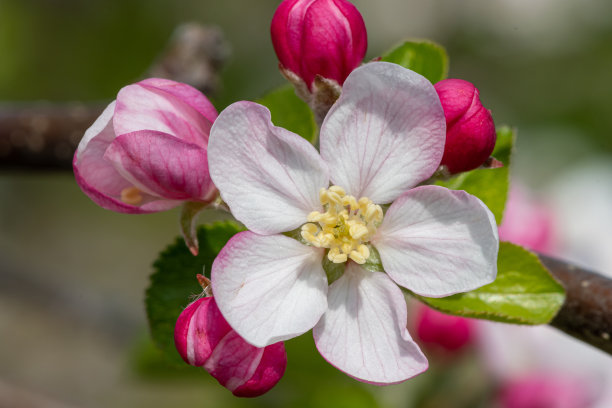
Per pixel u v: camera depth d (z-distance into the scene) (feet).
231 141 0.90
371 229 0.93
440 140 0.91
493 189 1.00
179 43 1.25
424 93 0.90
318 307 0.92
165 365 1.22
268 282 0.91
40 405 1.40
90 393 1.88
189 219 0.93
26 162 1.20
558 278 1.01
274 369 0.90
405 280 0.92
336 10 0.94
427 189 0.91
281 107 1.01
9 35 1.94
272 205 0.91
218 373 0.90
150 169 0.91
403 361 0.91
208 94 1.25
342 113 0.91
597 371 1.21
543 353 1.21
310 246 0.93
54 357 1.90
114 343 1.53
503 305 0.96
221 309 0.88
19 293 1.59
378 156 0.92
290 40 0.94
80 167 0.92
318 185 0.92
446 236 0.91
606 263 1.37
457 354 1.20
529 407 1.19
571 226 1.44
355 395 1.22
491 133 0.93
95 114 1.19
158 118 0.92
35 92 1.95
